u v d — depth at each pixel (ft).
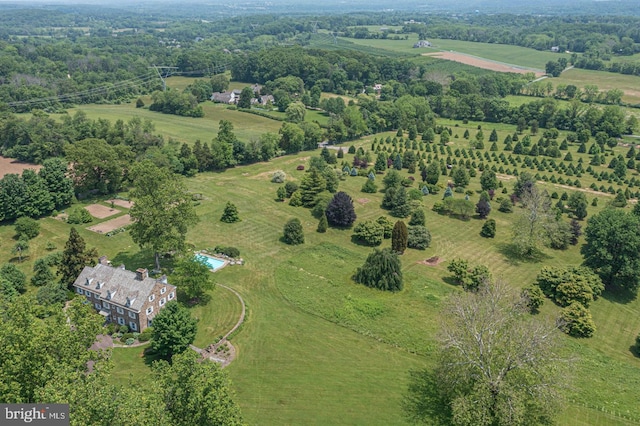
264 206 471.62
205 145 570.87
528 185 504.43
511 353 213.87
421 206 476.54
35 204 425.69
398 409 229.66
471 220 461.37
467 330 229.04
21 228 389.60
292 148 653.71
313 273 353.51
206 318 294.66
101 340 270.46
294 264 365.20
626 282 343.67
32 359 177.17
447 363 225.76
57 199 443.73
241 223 431.02
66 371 168.66
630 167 618.85
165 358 256.52
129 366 250.57
